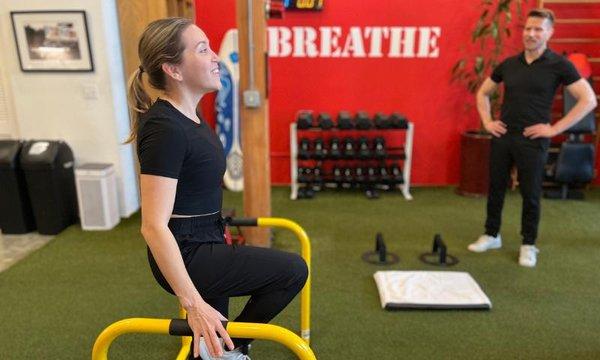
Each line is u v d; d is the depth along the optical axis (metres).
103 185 3.47
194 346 1.02
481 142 4.23
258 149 2.94
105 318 2.37
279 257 1.29
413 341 2.17
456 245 3.29
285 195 4.51
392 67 4.46
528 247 2.94
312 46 4.41
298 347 1.00
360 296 2.59
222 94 4.48
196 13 4.37
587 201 4.25
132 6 3.51
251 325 1.02
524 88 2.69
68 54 3.48
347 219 3.84
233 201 4.31
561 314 2.40
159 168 1.09
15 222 3.48
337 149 4.30
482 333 2.23
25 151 3.38
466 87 4.46
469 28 4.32
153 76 1.19
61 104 3.61
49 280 2.77
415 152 4.70
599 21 4.24
